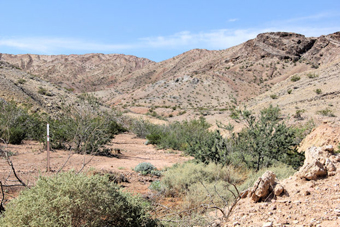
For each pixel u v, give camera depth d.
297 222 3.31
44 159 11.12
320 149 4.61
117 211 3.73
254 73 181.25
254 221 3.57
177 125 28.22
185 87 159.88
